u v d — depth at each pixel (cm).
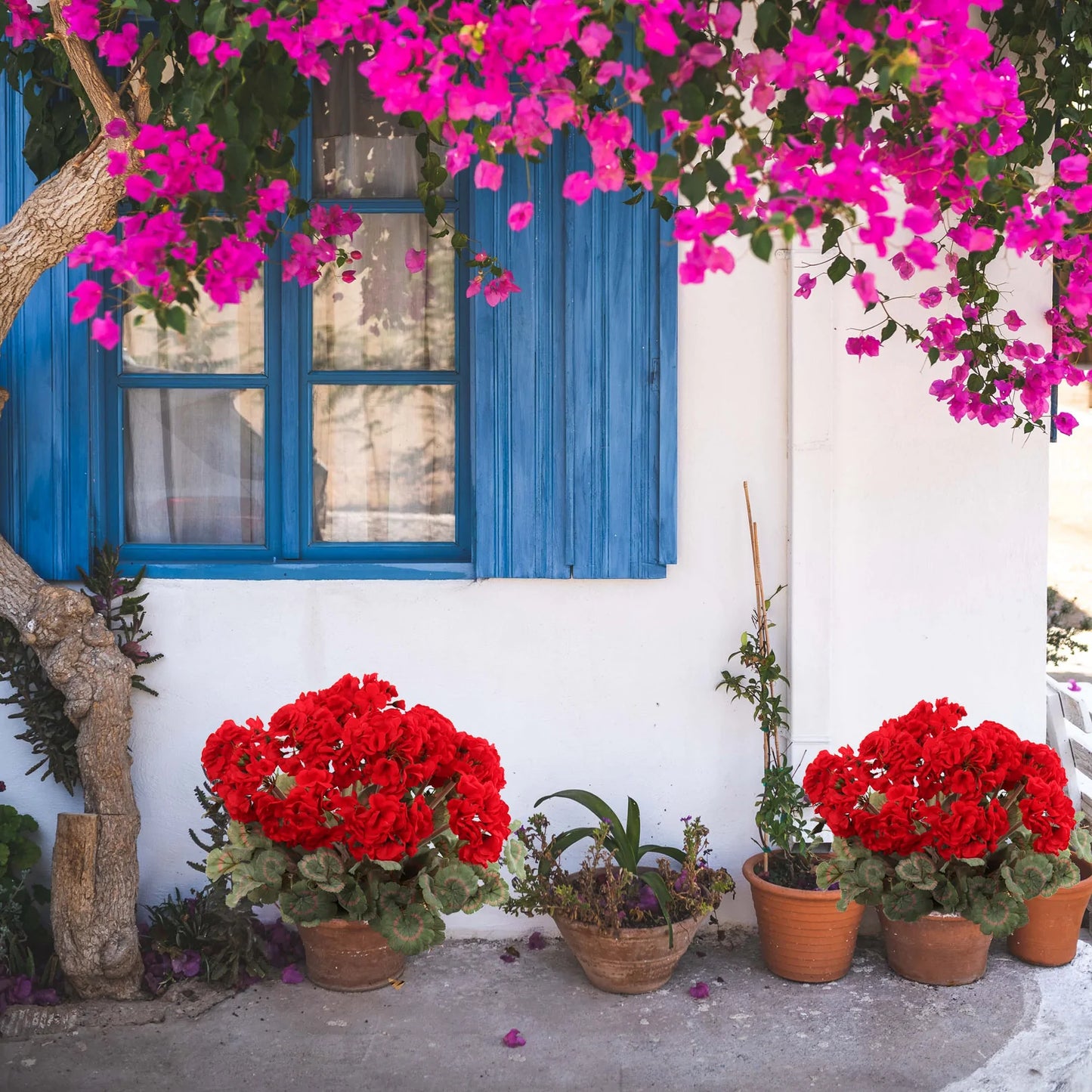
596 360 367
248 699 377
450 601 376
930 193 244
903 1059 302
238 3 219
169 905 358
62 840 329
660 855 379
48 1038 313
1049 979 348
